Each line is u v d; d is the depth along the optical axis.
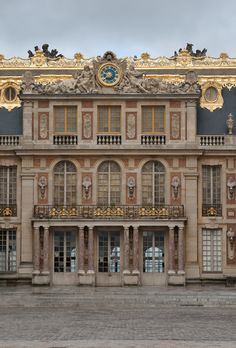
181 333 41.84
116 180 77.25
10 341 38.31
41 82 81.19
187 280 75.69
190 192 76.69
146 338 39.66
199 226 76.81
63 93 77.12
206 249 77.00
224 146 76.75
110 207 76.00
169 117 77.19
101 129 77.44
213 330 43.41
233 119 79.19
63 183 77.19
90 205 76.69
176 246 75.56
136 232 75.31
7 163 77.69
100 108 77.56
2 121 79.38
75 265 76.31
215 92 80.44
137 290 70.75
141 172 77.00
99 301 62.34
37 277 75.38
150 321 48.66
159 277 76.00
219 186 77.44
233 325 46.25
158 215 75.56
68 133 77.31
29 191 76.94
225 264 76.69
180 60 82.69
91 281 75.12
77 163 77.25
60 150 76.69
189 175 76.75
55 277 76.19
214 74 81.25
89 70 77.75
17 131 78.94
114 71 77.56
